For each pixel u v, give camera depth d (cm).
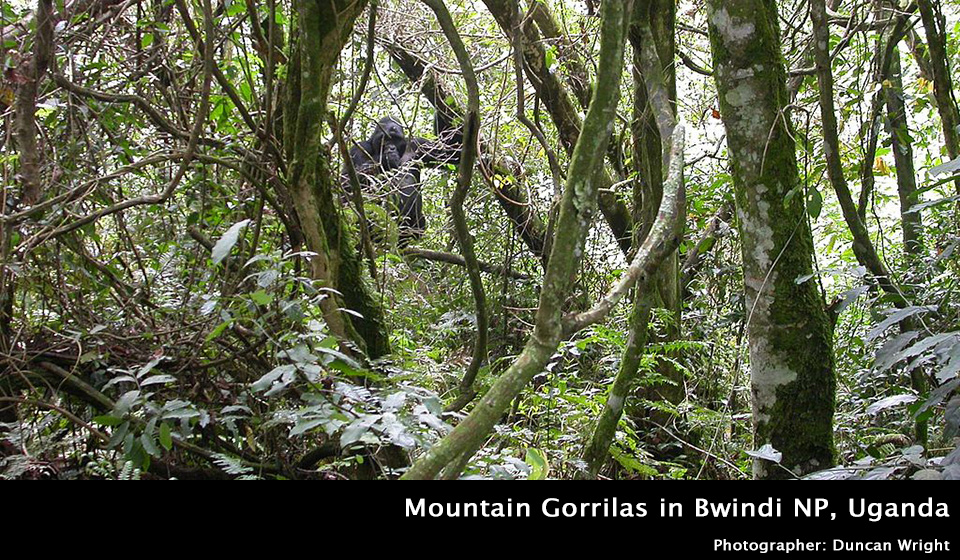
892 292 355
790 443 319
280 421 251
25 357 287
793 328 319
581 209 200
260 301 246
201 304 305
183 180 393
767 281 322
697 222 530
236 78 388
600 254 621
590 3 504
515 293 619
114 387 302
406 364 322
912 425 409
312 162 299
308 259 301
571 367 502
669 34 355
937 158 566
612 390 316
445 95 619
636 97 434
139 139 380
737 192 330
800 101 466
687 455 443
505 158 619
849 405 446
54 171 322
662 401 439
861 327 488
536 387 477
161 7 369
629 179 490
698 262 548
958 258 402
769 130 321
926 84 520
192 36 318
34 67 309
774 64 323
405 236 607
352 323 332
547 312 200
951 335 247
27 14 350
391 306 438
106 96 325
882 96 415
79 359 288
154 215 365
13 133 319
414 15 566
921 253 460
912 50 526
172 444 277
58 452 299
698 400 482
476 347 329
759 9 321
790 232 321
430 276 647
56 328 314
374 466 296
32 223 310
